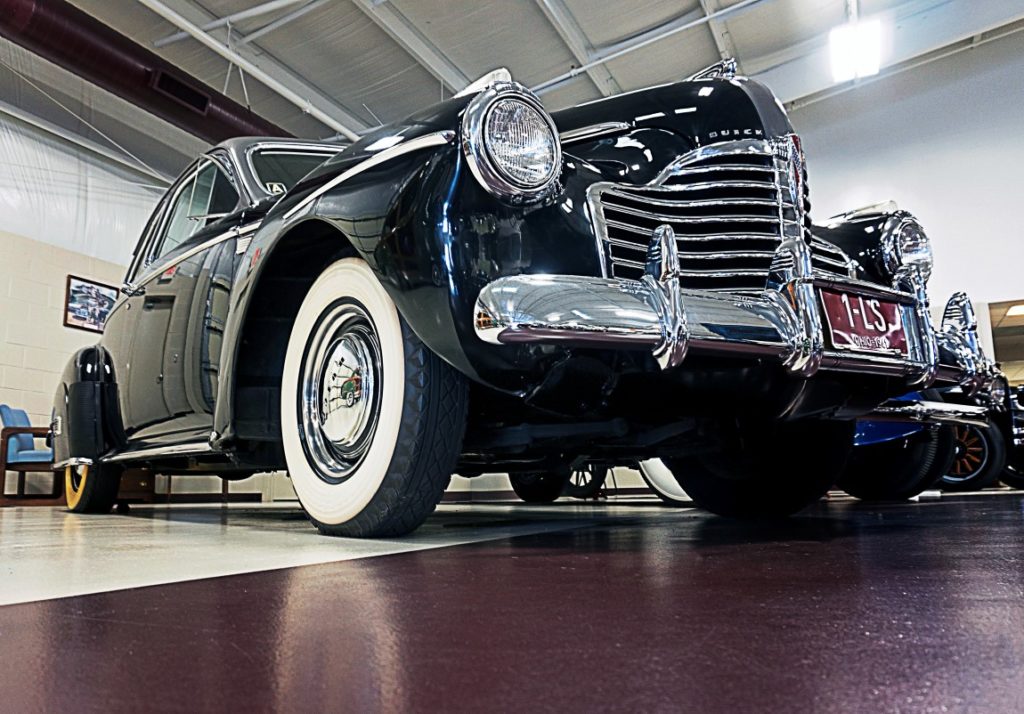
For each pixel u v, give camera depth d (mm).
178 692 481
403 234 1380
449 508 3582
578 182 1488
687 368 1504
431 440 1498
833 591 852
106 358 3080
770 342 1454
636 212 1524
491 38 7082
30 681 510
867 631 639
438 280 1340
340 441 1658
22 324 6844
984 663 526
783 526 1874
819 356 1501
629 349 1354
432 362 1497
